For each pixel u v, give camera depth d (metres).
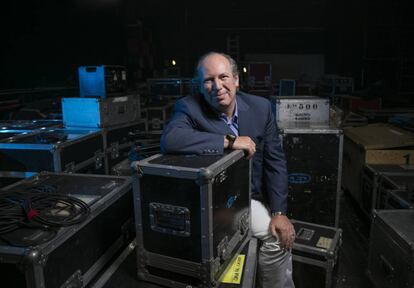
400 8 11.63
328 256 1.95
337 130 2.67
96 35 10.26
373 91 7.88
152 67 11.71
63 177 1.99
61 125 3.29
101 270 1.65
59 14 8.78
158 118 5.36
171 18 12.52
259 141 1.94
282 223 1.85
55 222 1.35
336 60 12.48
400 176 2.73
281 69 12.77
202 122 1.75
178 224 1.40
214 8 12.57
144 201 1.45
